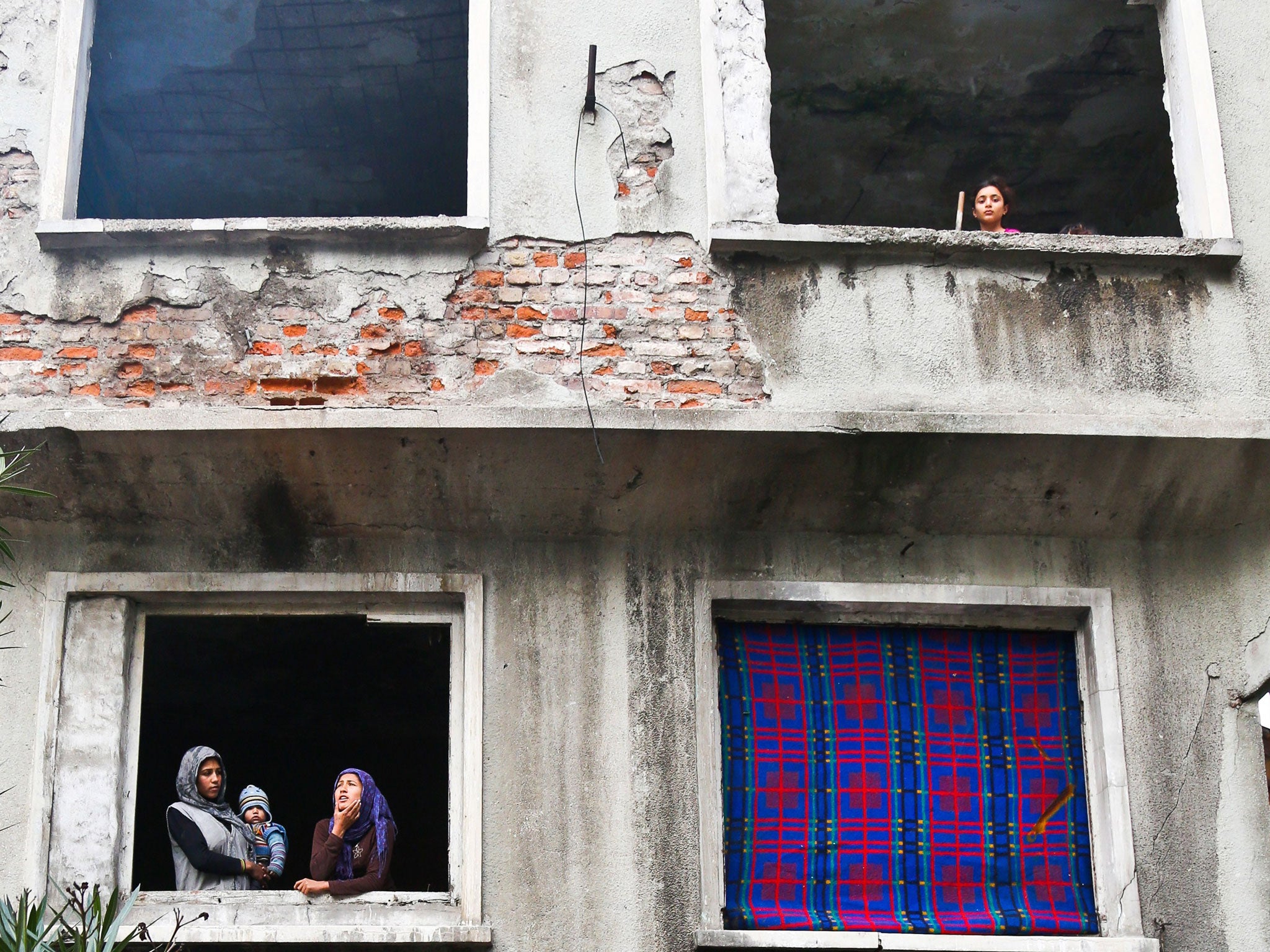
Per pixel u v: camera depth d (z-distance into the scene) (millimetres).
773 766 6645
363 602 6660
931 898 6539
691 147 7164
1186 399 6883
